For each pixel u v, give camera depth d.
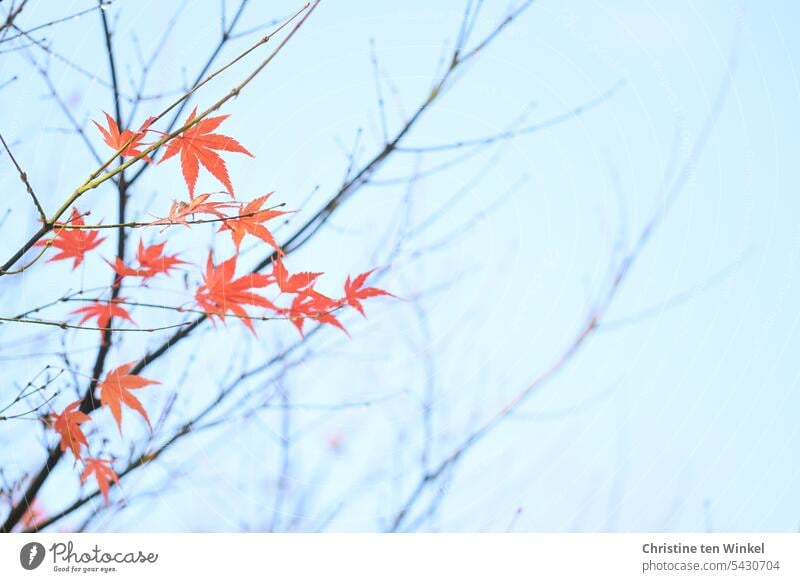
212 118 2.48
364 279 2.52
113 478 2.57
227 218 2.47
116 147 2.48
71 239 2.53
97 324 2.57
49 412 2.54
